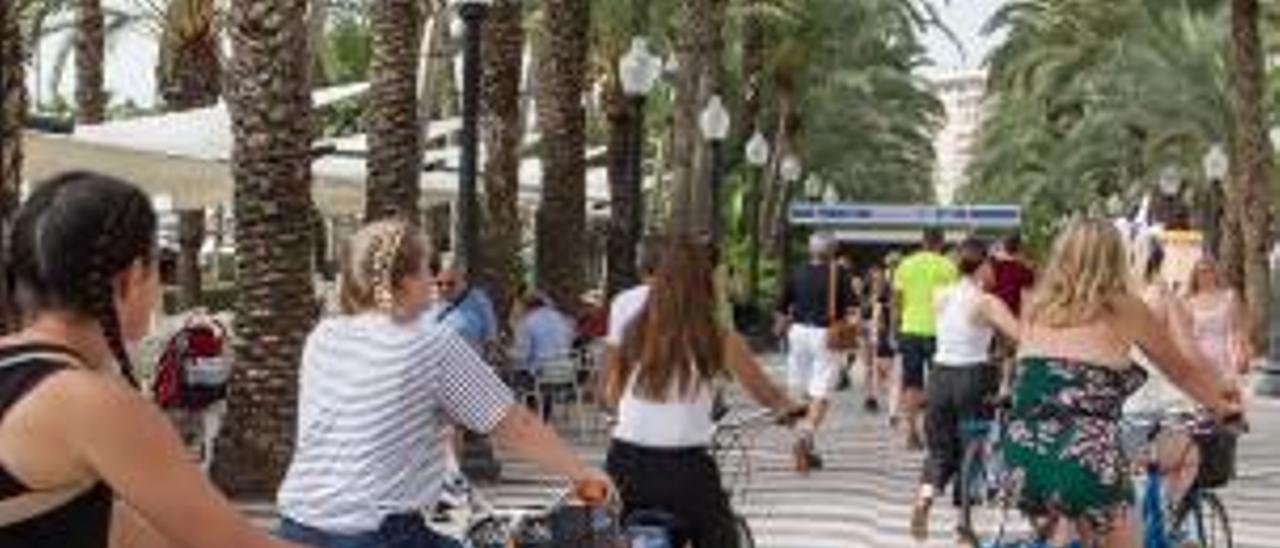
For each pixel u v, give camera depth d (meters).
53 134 30.03
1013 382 13.39
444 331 9.02
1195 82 97.75
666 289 11.55
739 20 80.25
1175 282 25.03
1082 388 12.23
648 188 98.25
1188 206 103.12
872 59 110.69
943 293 22.08
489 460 25.38
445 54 54.41
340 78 84.50
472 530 9.69
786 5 83.06
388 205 31.50
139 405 4.74
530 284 55.69
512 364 31.47
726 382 12.52
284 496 9.06
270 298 22.75
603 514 9.44
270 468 22.69
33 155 29.59
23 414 4.66
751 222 76.06
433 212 50.59
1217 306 23.05
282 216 22.88
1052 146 147.12
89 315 4.86
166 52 54.16
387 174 31.52
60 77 67.19
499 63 42.16
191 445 23.86
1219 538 16.20
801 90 91.81
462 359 8.95
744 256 83.38
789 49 89.62
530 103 65.56
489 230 42.03
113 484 4.70
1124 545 12.38
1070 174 127.88
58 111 67.00
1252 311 66.81
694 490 11.54
